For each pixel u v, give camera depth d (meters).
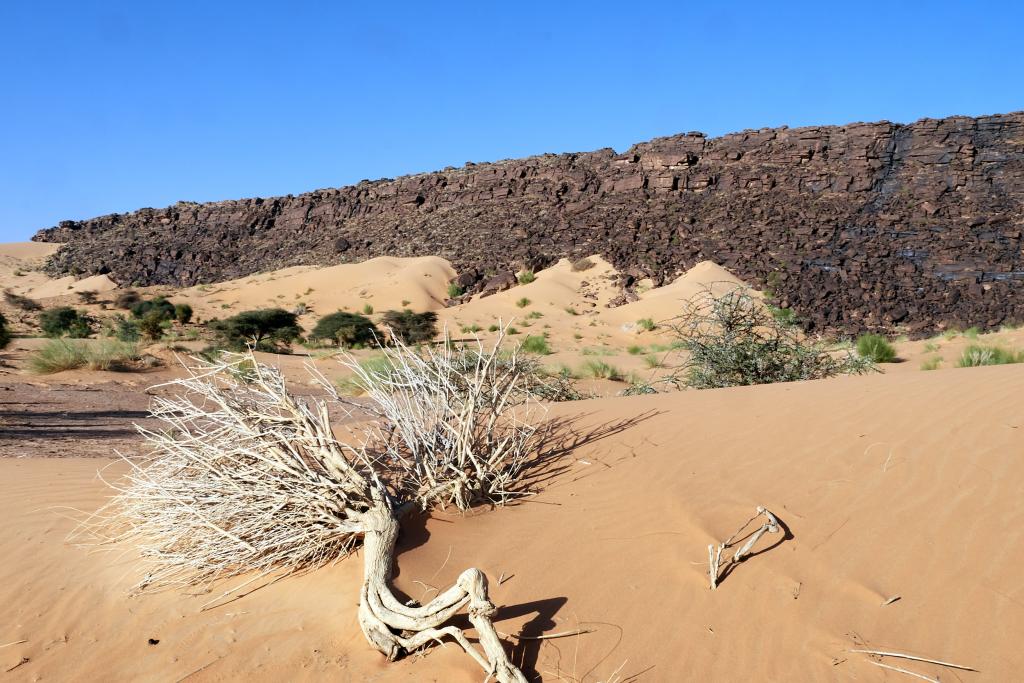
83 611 4.09
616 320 68.38
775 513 4.11
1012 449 4.34
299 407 4.55
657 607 3.49
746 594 3.49
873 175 102.56
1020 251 81.38
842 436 4.95
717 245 91.06
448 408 4.98
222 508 4.21
